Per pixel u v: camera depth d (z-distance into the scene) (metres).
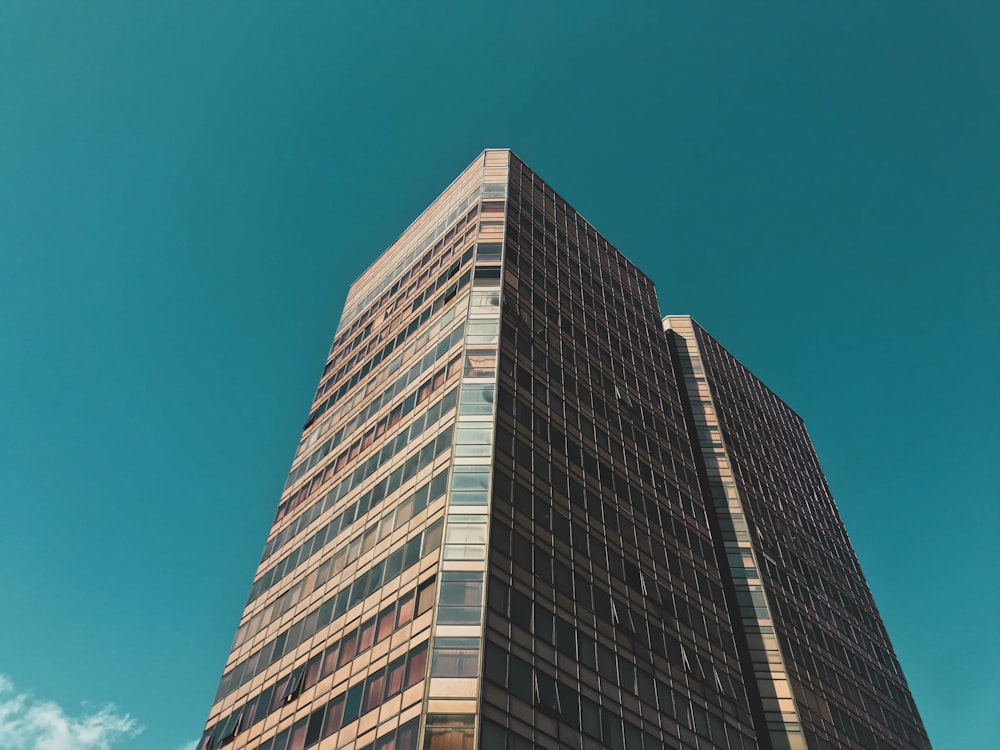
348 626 38.00
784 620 60.97
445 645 31.92
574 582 38.94
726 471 71.75
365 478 47.44
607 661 36.97
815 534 77.56
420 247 67.31
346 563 42.38
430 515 38.72
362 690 33.66
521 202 64.81
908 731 64.56
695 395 79.88
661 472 53.84
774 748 50.72
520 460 42.19
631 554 44.50
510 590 35.12
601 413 52.56
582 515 43.31
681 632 43.12
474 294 52.41
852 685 62.38
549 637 35.09
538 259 60.44
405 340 56.47
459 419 42.94
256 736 37.66
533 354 50.66
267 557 51.06
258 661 42.59
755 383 93.25
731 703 42.06
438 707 29.75
